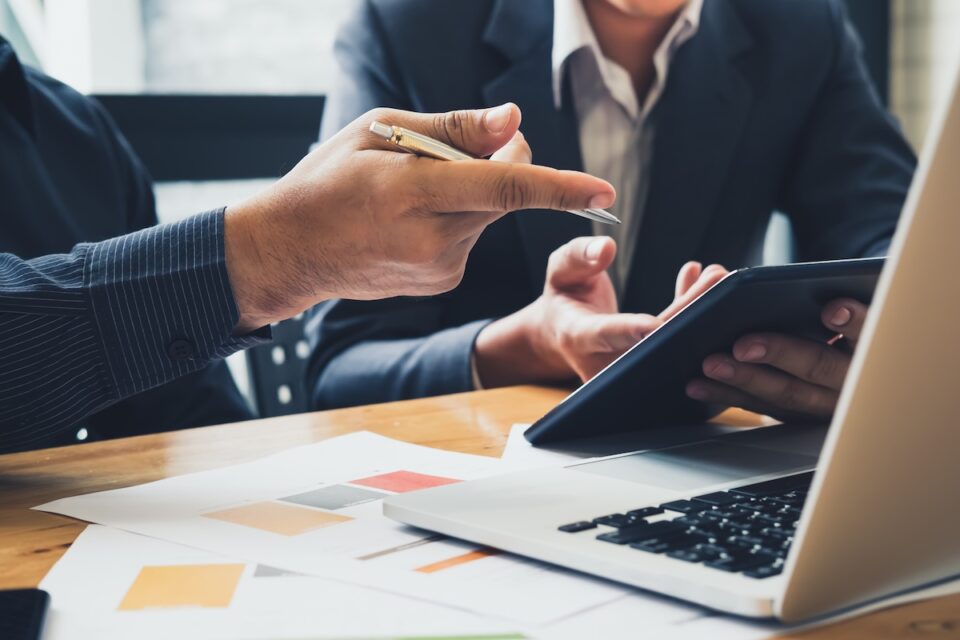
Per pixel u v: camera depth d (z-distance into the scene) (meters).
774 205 1.58
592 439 0.75
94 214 1.26
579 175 0.58
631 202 1.50
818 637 0.37
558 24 1.42
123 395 0.70
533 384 1.05
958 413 0.37
